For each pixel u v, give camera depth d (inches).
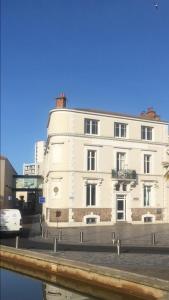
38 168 4010.8
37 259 873.5
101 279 692.1
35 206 2928.2
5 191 2326.5
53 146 1763.0
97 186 1780.3
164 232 1440.7
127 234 1379.2
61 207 1716.3
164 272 662.5
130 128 1875.0
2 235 1379.2
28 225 1833.2
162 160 1946.4
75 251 957.2
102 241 1177.4
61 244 1113.4
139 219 1861.5
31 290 740.0
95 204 1774.1
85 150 1766.7
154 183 1916.8
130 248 999.6
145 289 604.7
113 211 1801.2
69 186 1726.1
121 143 1846.7
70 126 1747.0
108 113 1828.2
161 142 1947.6
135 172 1866.4
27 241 1207.6
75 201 1727.4
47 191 1921.8
